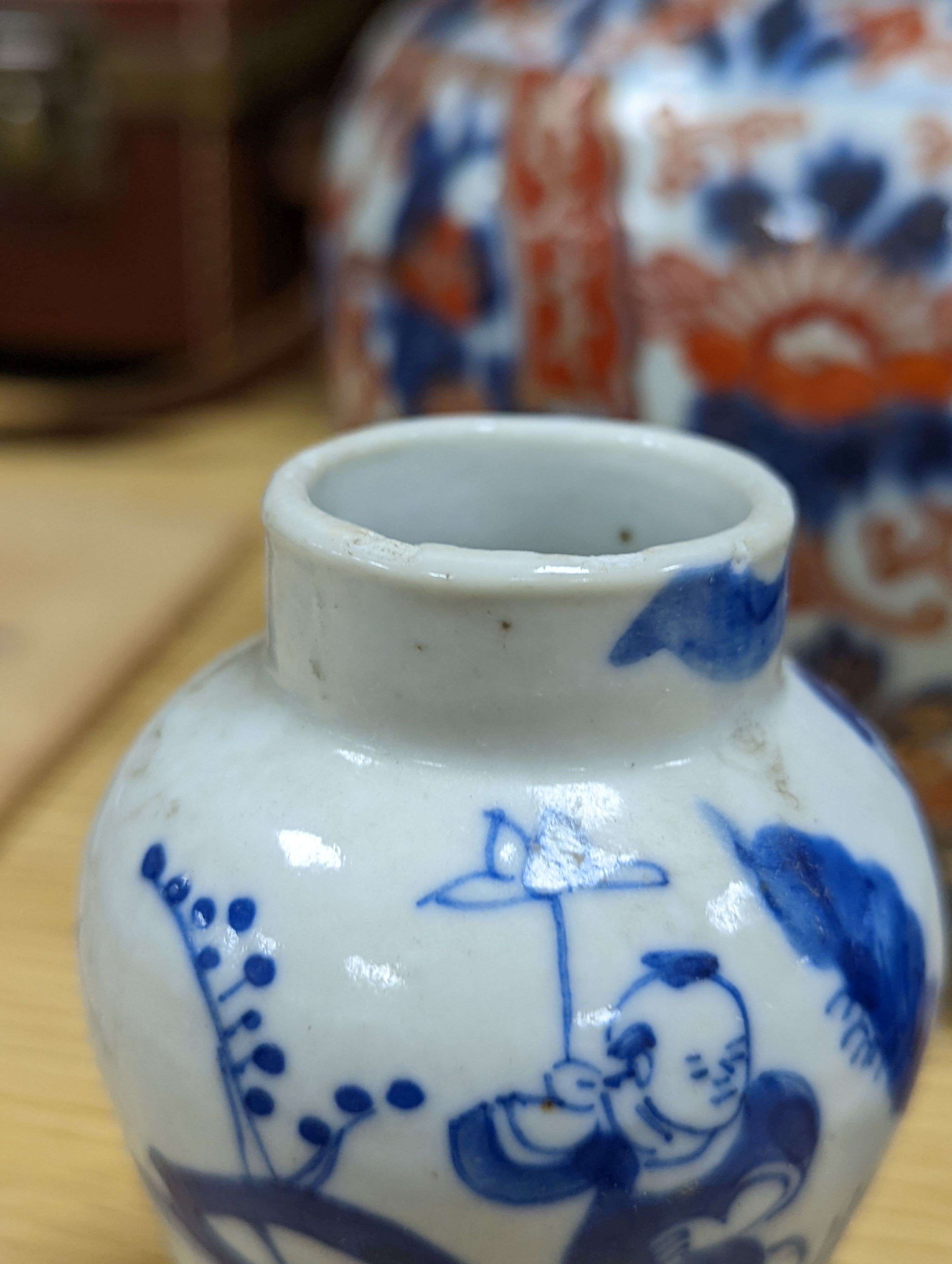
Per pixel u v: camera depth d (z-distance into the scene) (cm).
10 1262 51
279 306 112
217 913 37
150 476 102
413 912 35
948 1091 58
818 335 52
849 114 52
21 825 72
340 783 37
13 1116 57
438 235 58
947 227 51
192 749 40
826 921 37
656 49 55
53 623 83
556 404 57
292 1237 37
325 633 37
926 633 54
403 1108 34
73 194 103
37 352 110
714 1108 35
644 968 35
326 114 111
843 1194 39
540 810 36
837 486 54
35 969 63
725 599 37
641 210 54
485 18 60
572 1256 36
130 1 98
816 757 40
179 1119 37
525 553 36
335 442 43
